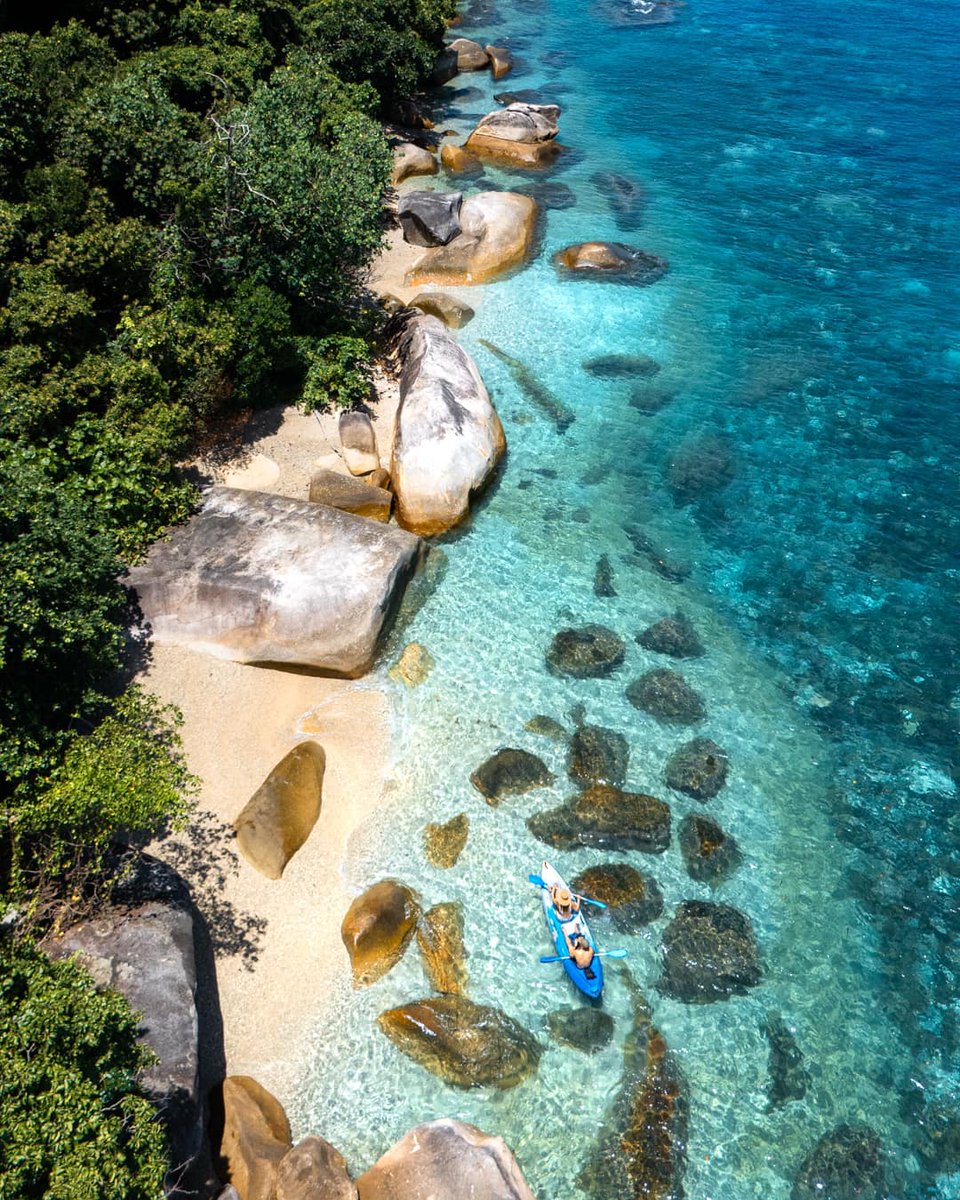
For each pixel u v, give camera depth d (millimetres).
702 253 40438
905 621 24922
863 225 42781
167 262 27906
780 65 60781
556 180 45938
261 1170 14391
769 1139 15664
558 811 19969
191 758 20141
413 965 17531
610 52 63781
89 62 33094
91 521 21766
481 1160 14336
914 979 17953
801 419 31500
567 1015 16969
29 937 14438
